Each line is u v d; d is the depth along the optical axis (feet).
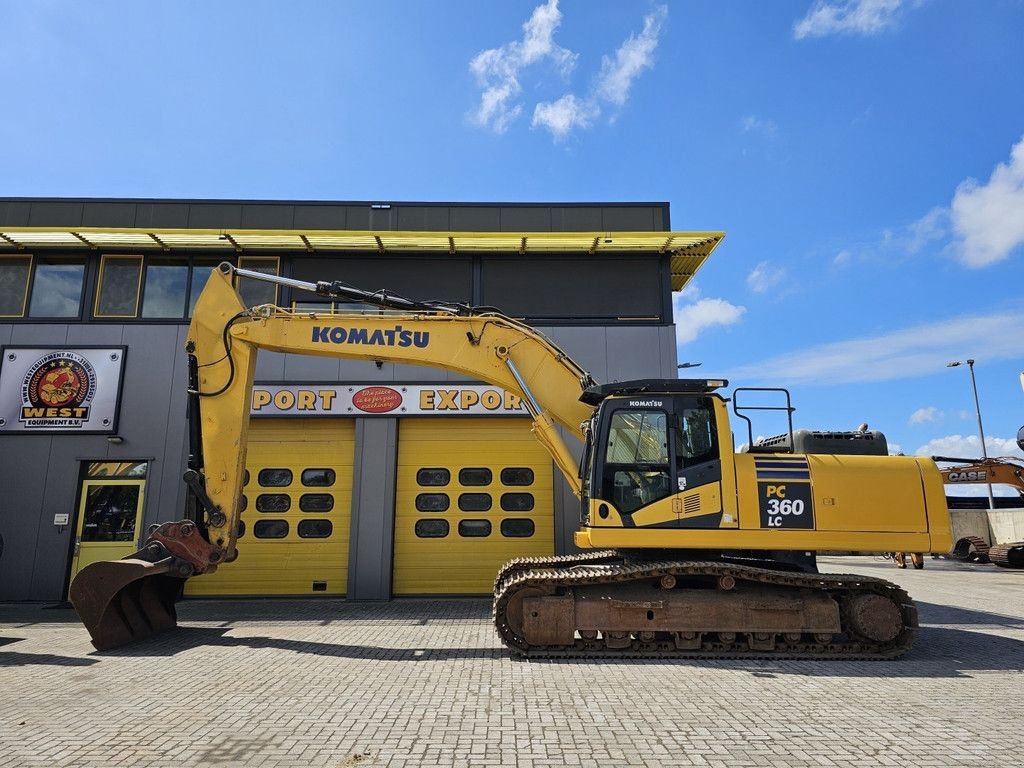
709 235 39.17
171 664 21.57
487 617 31.30
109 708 16.56
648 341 40.91
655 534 23.22
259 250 41.45
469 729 14.93
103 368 39.75
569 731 14.82
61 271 41.42
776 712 16.22
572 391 27.91
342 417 39.40
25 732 14.70
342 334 28.22
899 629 22.50
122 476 38.88
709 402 24.38
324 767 12.73
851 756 13.41
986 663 21.89
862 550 23.09
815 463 23.85
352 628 28.45
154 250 41.42
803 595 22.88
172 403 39.50
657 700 17.25
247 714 16.05
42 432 38.88
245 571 38.17
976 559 71.31
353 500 38.27
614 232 41.01
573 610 22.56
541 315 41.29
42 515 37.96
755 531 23.04
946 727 15.17
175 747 13.78
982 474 56.85
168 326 40.45
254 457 39.37
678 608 22.50
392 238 39.34
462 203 42.32
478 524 38.93
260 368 39.68
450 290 41.55
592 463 24.23
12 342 40.04
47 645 24.94
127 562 24.80
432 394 39.47
